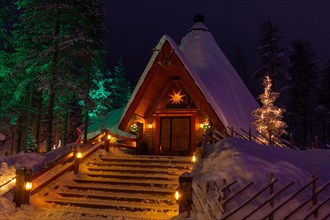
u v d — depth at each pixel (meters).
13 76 26.11
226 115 21.62
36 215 12.63
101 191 14.51
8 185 14.59
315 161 14.21
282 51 42.59
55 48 25.42
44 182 14.41
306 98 46.16
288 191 10.81
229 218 9.62
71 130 50.28
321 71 49.91
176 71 21.75
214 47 29.23
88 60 28.55
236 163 12.16
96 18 31.94
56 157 18.48
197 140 22.11
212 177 11.77
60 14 26.83
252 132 23.86
